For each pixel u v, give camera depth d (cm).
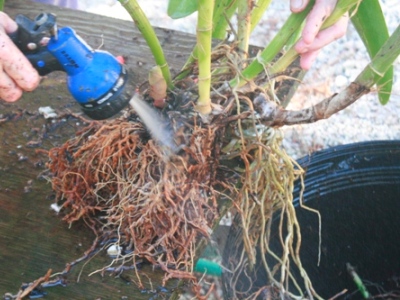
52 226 71
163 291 66
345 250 114
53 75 89
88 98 60
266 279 103
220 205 75
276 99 72
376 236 113
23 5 98
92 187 71
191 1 75
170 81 70
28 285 65
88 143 69
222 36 87
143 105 68
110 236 70
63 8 99
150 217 65
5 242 69
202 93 66
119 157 68
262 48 92
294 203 102
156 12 196
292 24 64
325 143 164
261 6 74
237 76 70
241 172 75
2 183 75
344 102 64
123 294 65
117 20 97
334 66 180
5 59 57
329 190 104
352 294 119
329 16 63
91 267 67
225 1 75
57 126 82
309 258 112
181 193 67
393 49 58
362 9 67
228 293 89
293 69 75
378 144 105
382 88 74
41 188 75
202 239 70
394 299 117
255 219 81
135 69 89
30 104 85
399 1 198
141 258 68
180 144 67
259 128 73
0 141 80
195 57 72
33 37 57
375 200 107
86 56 59
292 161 74
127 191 69
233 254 92
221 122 69
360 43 186
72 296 65
